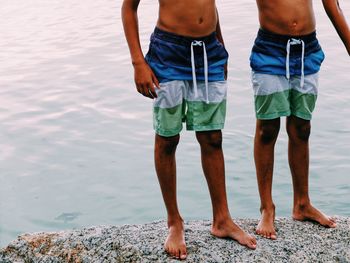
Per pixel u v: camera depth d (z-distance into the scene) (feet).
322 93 19.69
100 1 32.76
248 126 18.07
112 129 18.80
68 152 17.76
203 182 15.84
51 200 15.71
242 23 26.37
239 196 15.21
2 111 20.35
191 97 9.22
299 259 9.43
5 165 17.31
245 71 21.54
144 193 15.72
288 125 10.18
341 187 15.44
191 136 17.89
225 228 9.66
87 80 22.31
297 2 9.63
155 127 9.30
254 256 9.35
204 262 9.22
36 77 22.94
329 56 22.56
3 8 32.89
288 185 15.42
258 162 10.08
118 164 17.02
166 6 9.09
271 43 9.65
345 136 17.43
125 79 22.13
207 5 9.08
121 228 10.41
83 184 16.25
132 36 9.16
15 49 26.20
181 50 9.04
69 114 19.89
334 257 9.53
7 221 14.96
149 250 9.51
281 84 9.70
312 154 16.75
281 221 10.49
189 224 10.53
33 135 18.78
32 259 10.16
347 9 26.96
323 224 10.27
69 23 29.22
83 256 9.82
